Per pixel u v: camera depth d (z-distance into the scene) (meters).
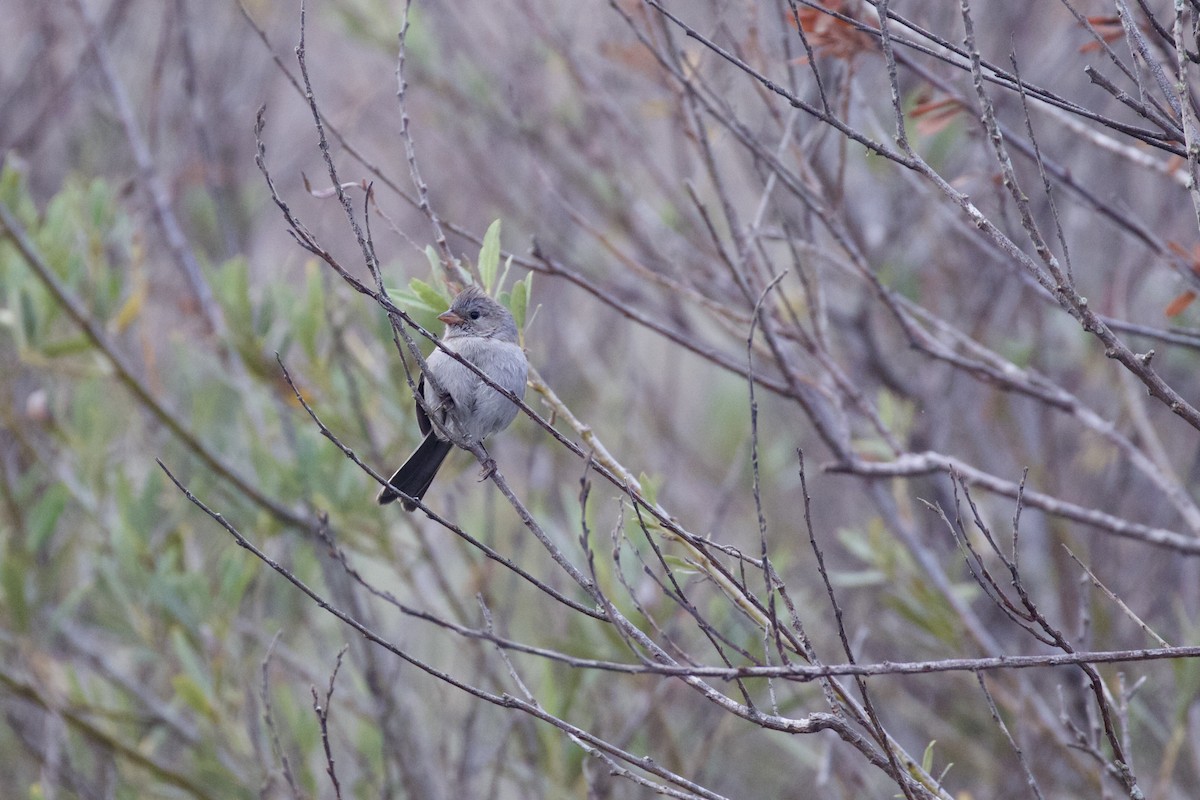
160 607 9.49
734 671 5.00
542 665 9.20
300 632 11.88
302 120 14.30
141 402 9.94
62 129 13.21
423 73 12.30
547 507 11.56
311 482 9.44
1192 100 5.44
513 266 12.77
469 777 9.86
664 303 11.91
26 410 11.46
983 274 11.66
